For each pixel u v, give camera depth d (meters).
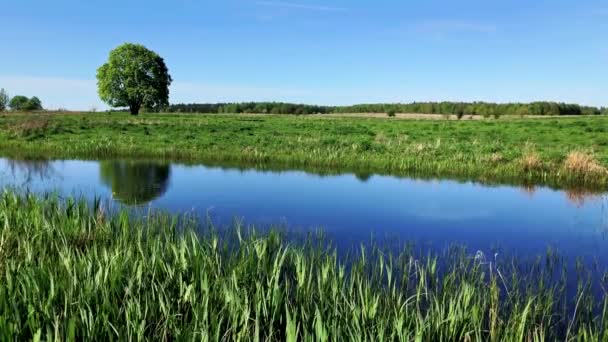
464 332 5.22
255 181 17.23
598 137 30.03
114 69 64.50
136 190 14.93
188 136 30.27
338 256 8.31
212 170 19.95
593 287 7.13
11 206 9.13
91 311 4.77
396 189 16.06
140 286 5.56
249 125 42.22
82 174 18.03
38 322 4.64
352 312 5.20
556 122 43.84
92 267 5.94
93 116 54.19
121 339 4.59
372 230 10.57
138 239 7.14
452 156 21.73
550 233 10.64
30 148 25.50
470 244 9.62
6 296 4.93
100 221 8.30
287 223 11.02
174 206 12.64
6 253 6.60
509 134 33.56
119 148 24.91
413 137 31.12
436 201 14.11
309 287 6.02
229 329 4.90
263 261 6.59
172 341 5.03
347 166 21.45
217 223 10.70
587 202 14.25
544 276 7.61
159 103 67.75
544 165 18.92
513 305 6.16
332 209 12.70
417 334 4.59
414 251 8.90
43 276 5.47
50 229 7.61
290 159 22.59
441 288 6.70
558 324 5.86
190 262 6.29
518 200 14.47
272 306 5.46
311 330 5.20
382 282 6.89
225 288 5.38
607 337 5.06
